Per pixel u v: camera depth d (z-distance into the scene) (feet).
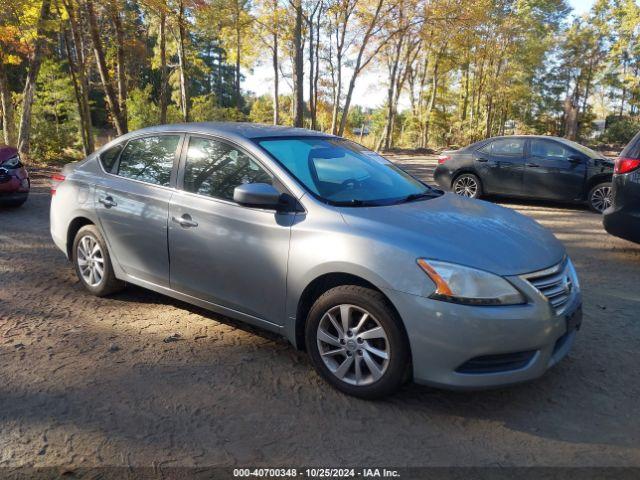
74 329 13.53
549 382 11.39
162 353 12.31
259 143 12.55
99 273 15.52
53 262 19.22
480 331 9.29
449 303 9.37
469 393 10.84
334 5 82.74
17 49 49.73
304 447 8.94
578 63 177.47
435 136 160.56
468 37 90.79
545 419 9.97
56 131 55.06
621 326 14.46
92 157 16.15
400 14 85.30
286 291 11.17
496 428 9.63
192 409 10.01
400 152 100.89
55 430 9.22
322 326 10.76
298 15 85.20
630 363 12.30
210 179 12.80
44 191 35.19
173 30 91.15
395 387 10.08
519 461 8.69
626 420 9.98
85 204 15.31
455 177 36.99
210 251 12.33
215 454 8.69
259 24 95.96
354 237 10.30
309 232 10.80
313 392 10.74
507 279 9.59
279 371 11.58
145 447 8.82
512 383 9.67
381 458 8.70
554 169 33.01
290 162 12.24
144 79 150.82
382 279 9.78
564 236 25.84
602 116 221.46
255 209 11.68
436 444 9.11
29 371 11.31
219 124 14.02
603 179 31.76
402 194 12.89
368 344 10.23
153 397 10.39
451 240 10.12
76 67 62.28
